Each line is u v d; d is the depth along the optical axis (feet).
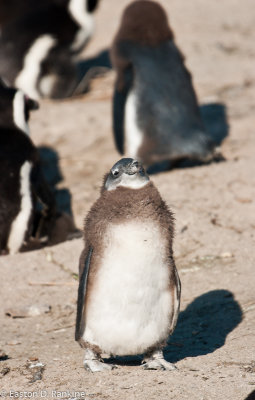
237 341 37.06
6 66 90.38
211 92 88.58
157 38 68.03
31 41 89.76
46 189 57.77
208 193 59.00
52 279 48.67
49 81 90.33
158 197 32.99
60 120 81.82
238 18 119.34
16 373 35.73
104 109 84.58
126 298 32.24
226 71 95.30
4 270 50.19
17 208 55.98
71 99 91.35
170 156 67.00
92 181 70.08
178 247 50.70
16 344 40.40
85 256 33.60
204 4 126.82
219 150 68.33
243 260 48.01
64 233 57.57
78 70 96.94
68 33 90.74
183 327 40.65
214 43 106.32
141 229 31.83
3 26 97.50
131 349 33.60
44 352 38.75
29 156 57.47
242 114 81.82
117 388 32.12
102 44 107.55
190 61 98.27
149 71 66.95
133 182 32.58
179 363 35.04
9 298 46.60
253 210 55.47
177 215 54.85
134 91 66.69
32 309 44.68
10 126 57.98
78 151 76.74
